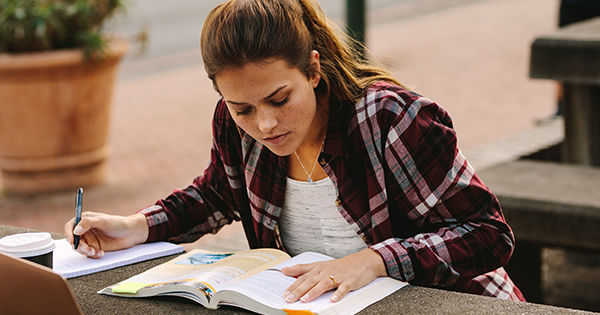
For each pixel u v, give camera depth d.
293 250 2.05
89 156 5.75
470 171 1.81
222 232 4.53
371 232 1.88
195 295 1.65
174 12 15.32
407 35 12.03
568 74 3.79
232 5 1.61
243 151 1.95
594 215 3.02
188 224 2.14
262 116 1.62
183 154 6.68
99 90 5.60
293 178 1.94
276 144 1.67
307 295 1.58
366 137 1.79
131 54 11.75
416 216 1.81
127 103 8.94
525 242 3.26
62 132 5.55
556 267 4.14
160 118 8.11
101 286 1.80
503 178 3.47
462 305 1.59
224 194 2.15
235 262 1.82
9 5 5.39
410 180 1.77
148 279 1.79
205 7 15.83
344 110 1.81
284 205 1.99
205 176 2.17
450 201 1.79
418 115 1.76
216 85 1.65
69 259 1.96
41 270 1.40
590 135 4.14
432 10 14.48
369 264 1.68
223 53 1.57
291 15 1.61
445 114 1.82
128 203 5.39
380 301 1.61
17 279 1.44
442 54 10.45
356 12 4.70
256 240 2.14
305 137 1.86
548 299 3.75
